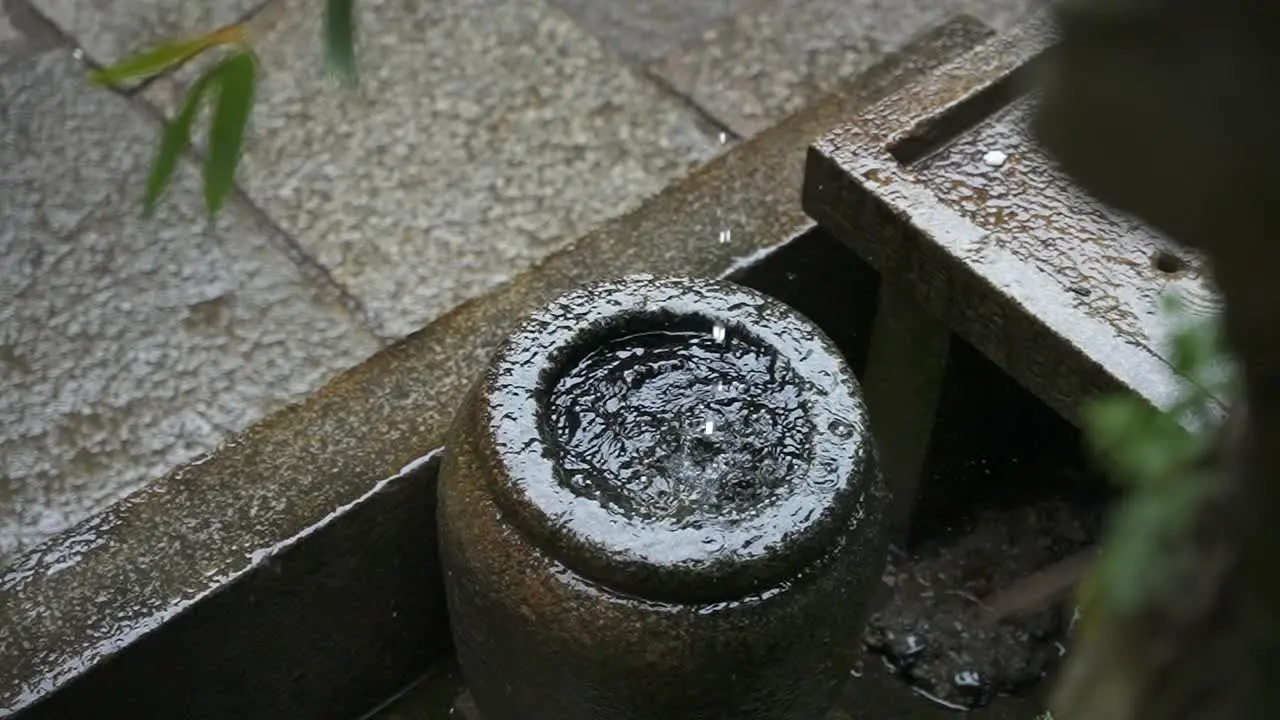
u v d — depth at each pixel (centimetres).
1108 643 80
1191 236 66
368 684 304
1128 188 65
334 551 277
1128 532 78
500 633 239
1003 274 267
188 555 268
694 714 233
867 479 237
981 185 287
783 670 232
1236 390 80
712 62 384
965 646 315
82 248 347
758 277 310
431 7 392
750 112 375
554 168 364
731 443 241
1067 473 337
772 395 246
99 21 388
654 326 254
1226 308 71
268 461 280
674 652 224
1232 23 61
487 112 373
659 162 366
